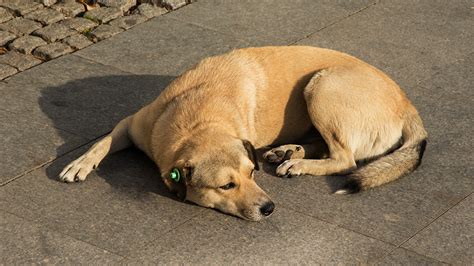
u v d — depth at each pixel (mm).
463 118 9266
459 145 8758
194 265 6887
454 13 11945
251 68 8484
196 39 10945
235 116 7973
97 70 10102
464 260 7086
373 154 8398
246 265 6914
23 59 10242
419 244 7258
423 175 8242
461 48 10945
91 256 6957
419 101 9594
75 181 7941
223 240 7211
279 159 8359
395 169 7977
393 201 7844
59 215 7488
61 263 6863
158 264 6883
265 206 7301
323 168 8172
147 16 11500
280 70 8523
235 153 7363
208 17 11562
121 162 8320
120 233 7266
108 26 11172
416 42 11062
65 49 10500
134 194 7824
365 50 10797
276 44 10867
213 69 8445
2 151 8406
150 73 10078
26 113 9109
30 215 7469
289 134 8656
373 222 7535
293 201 7801
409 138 8289
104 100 9453
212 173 7281
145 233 7273
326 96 8234
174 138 7652
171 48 10695
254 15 11672
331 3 12133
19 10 11273
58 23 11117
